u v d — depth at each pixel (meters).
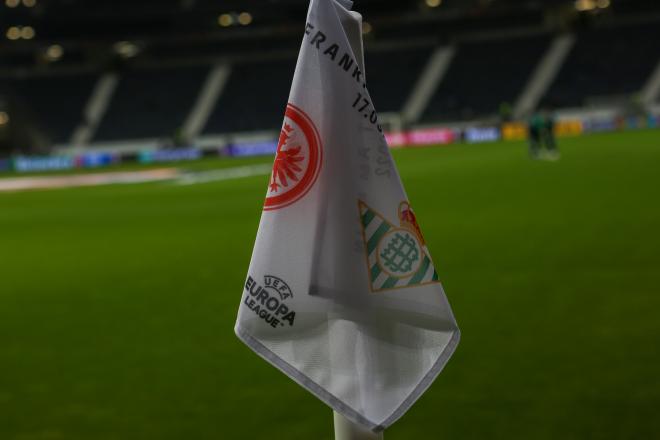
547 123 25.84
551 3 52.06
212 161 43.25
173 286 7.89
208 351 5.32
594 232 9.55
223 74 57.06
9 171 46.84
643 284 6.59
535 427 3.64
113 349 5.52
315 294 1.47
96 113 54.94
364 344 1.49
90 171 40.66
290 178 1.48
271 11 55.06
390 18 55.72
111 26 56.53
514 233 9.93
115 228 13.91
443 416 3.84
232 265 9.05
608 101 46.97
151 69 57.91
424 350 1.49
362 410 1.48
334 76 1.48
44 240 12.72
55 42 55.88
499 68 52.94
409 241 1.48
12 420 4.11
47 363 5.23
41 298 7.66
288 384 4.50
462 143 45.38
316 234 1.48
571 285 6.72
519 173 19.28
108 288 8.00
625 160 21.34
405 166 25.59
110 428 3.94
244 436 3.73
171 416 4.06
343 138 1.48
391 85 53.81
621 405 3.86
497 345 5.05
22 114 51.19
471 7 53.88
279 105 53.94
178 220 14.55
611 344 4.92
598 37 52.59
